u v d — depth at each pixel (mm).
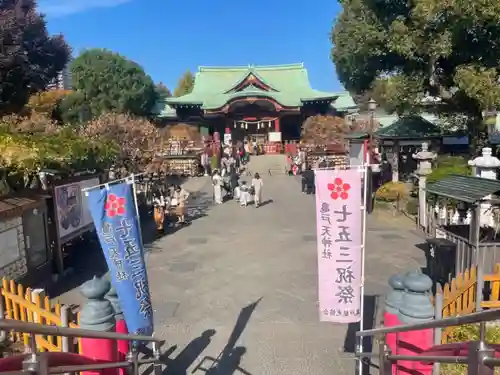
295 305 8680
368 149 21203
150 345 7168
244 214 18344
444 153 25094
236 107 45531
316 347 7012
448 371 5988
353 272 6051
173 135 35781
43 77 35281
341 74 26609
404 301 5355
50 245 10508
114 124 20391
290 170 32562
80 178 12352
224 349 7020
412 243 12859
